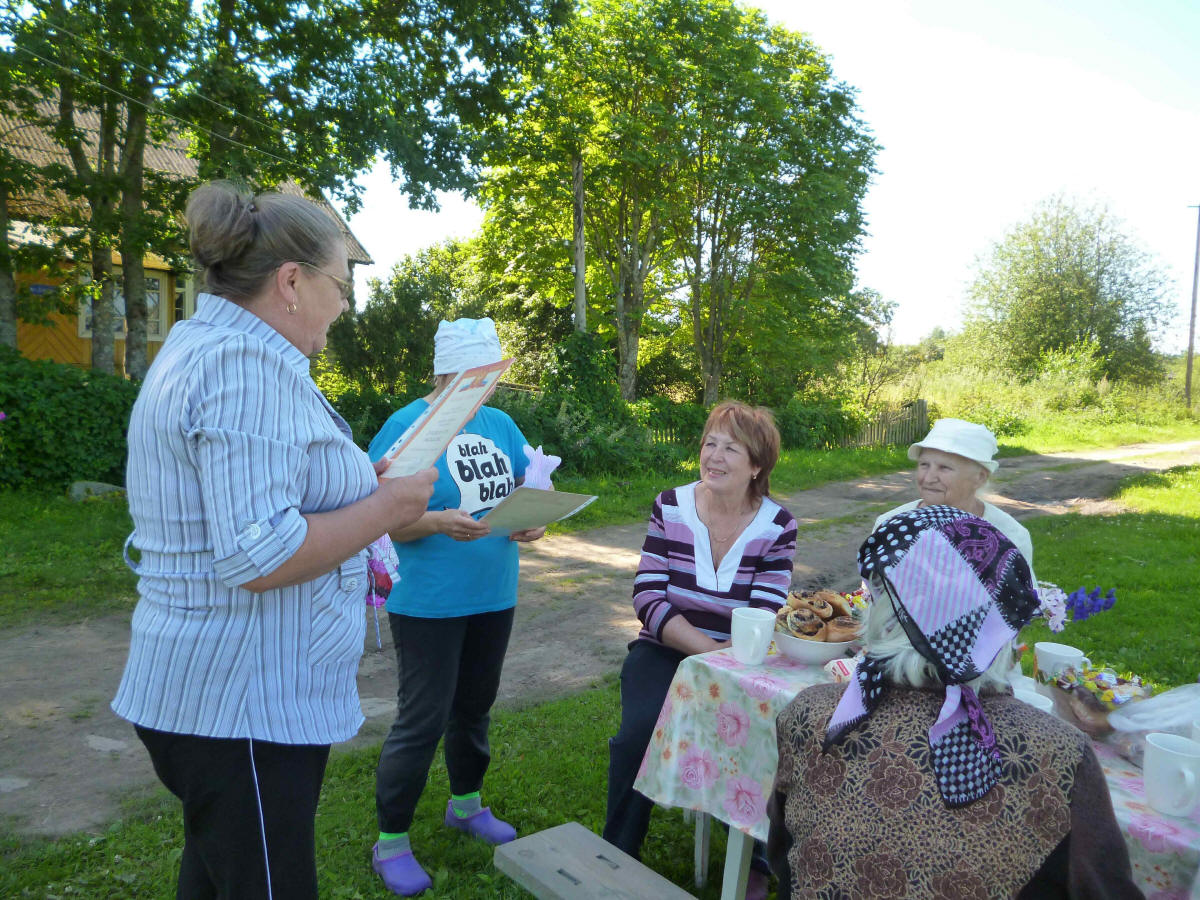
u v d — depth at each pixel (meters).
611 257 24.66
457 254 29.25
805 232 22.62
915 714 1.50
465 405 1.88
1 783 3.69
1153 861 1.64
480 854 3.06
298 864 1.58
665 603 2.99
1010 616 1.50
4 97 12.12
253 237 1.52
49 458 9.95
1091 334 40.16
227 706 1.48
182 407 1.39
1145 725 2.00
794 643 2.52
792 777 1.61
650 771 2.62
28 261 12.64
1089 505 13.91
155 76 12.21
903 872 1.42
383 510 1.55
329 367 17.95
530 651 5.84
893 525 1.58
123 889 2.86
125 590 6.74
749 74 21.12
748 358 24.83
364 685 5.07
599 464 14.62
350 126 13.30
